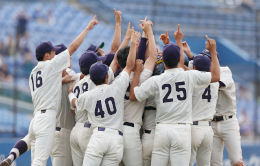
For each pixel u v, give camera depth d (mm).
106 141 16344
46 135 17531
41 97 17969
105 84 17125
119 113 16828
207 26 65375
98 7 63812
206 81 16594
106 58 19875
